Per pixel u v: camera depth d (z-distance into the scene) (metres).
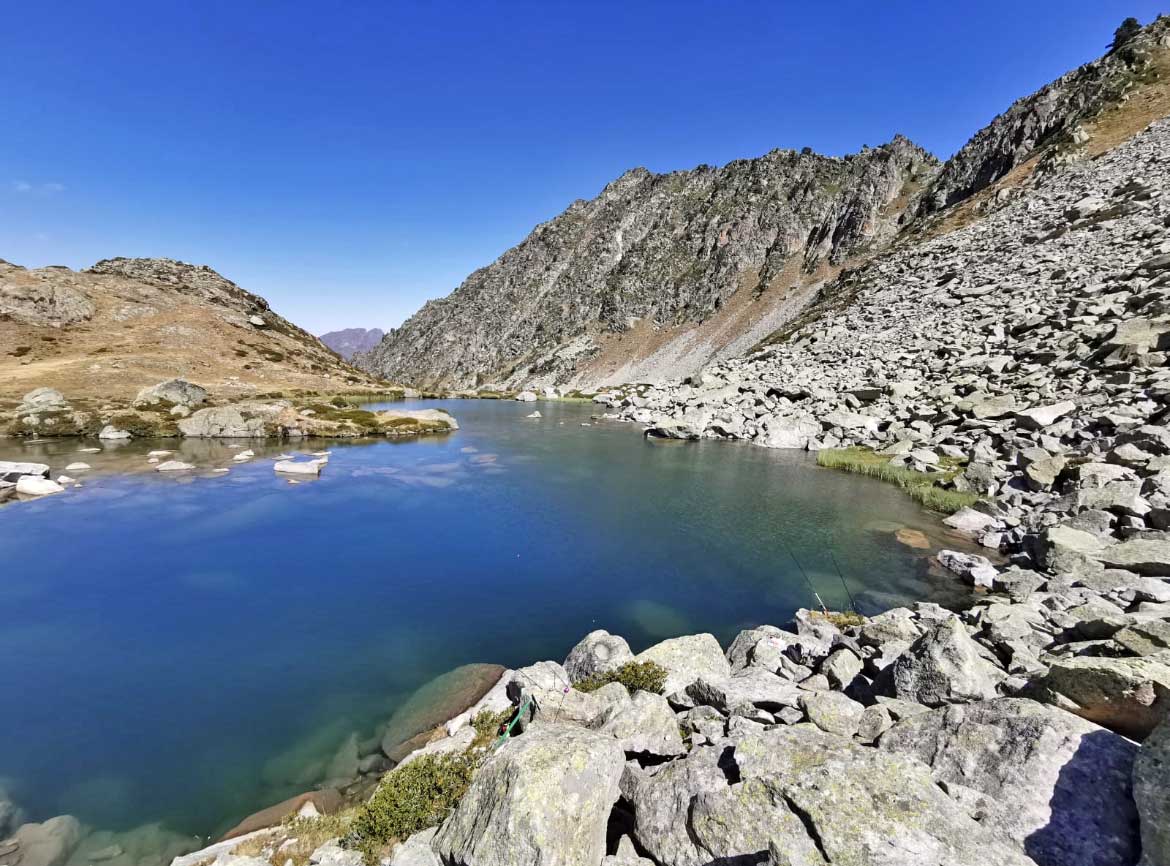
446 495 33.09
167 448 46.59
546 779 7.19
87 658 15.98
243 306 131.75
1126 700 6.83
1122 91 89.19
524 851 6.59
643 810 7.79
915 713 8.90
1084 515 18.78
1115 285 39.09
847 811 6.05
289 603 19.48
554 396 120.94
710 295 161.50
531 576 21.69
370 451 48.25
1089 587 14.83
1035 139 102.88
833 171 172.00
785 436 46.56
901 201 142.50
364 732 12.86
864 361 54.34
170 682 14.86
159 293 110.75
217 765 11.82
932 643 9.94
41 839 9.91
